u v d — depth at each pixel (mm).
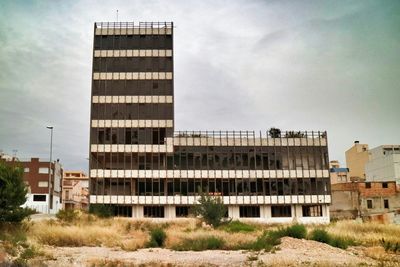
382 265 20250
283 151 68812
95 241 30125
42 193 92125
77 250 25797
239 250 26719
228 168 68062
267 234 32531
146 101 70875
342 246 28281
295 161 68500
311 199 67312
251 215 67312
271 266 19734
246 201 66938
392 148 89688
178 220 59844
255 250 26000
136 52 72812
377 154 91312
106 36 73375
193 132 69625
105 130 69688
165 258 22781
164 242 29672
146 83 71625
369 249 26625
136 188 67625
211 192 67188
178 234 34938
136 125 69875
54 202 97875
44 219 43688
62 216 48062
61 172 106312
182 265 20188
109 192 67438
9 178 29812
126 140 69375
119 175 68000
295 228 31469
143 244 29141
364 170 103938
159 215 67312
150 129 69688
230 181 67688
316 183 67938
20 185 30047
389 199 72500
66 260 21219
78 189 131500
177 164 68250
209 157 68438
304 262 20719
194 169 68062
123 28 73688
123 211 67375
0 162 30750
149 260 21828
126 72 72062
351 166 107625
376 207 72250
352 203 73062
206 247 27609
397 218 57281
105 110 70438
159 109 70562
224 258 22609
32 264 19750
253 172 67938
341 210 73625
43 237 28875
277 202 67062
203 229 42688
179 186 67562
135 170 68125
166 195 67188
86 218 49250
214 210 46250
